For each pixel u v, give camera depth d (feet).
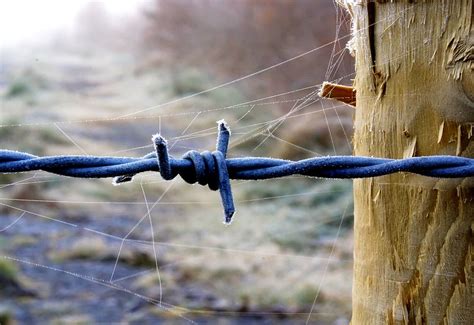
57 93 48.39
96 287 17.25
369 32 3.41
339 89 3.79
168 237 22.18
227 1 48.14
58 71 61.72
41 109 42.42
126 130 36.27
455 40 3.18
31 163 3.30
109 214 24.56
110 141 33.22
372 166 3.29
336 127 26.78
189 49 54.60
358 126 3.54
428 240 3.33
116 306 16.01
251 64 42.86
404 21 3.28
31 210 24.38
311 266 19.35
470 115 3.18
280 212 24.50
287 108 29.78
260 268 19.15
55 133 32.27
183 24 56.03
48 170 3.33
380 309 3.49
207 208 25.76
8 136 31.04
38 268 18.40
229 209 3.25
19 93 46.83
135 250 20.36
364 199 3.54
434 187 3.29
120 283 17.70
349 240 22.00
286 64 36.14
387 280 3.46
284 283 17.93
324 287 17.66
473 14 3.15
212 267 18.88
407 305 3.41
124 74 58.75
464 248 3.27
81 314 15.40
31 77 52.03
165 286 17.69
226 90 40.65
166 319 15.46
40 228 22.33
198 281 18.15
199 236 22.29
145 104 44.83
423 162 3.20
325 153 26.30
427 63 3.25
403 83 3.32
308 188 26.53
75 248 20.20
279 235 22.31
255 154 26.66
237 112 35.06
